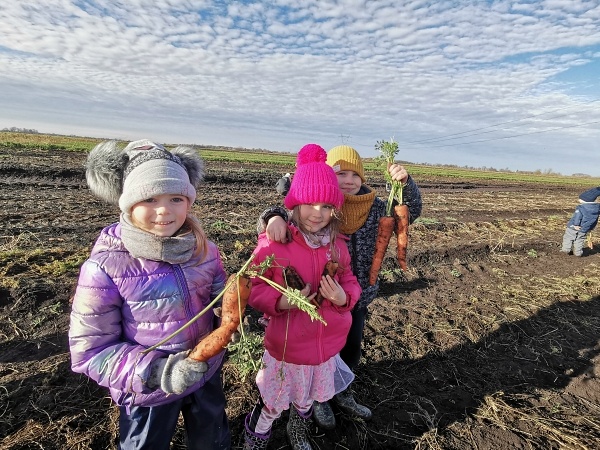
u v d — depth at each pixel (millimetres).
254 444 2436
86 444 2484
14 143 19156
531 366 3939
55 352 3381
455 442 2865
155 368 1647
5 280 4281
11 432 2543
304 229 2275
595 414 3279
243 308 1723
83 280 1653
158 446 1846
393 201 3107
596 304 5625
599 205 8047
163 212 1647
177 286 1764
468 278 6312
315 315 1658
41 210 7676
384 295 5301
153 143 1812
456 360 3906
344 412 2994
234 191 13008
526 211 14789
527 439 2949
